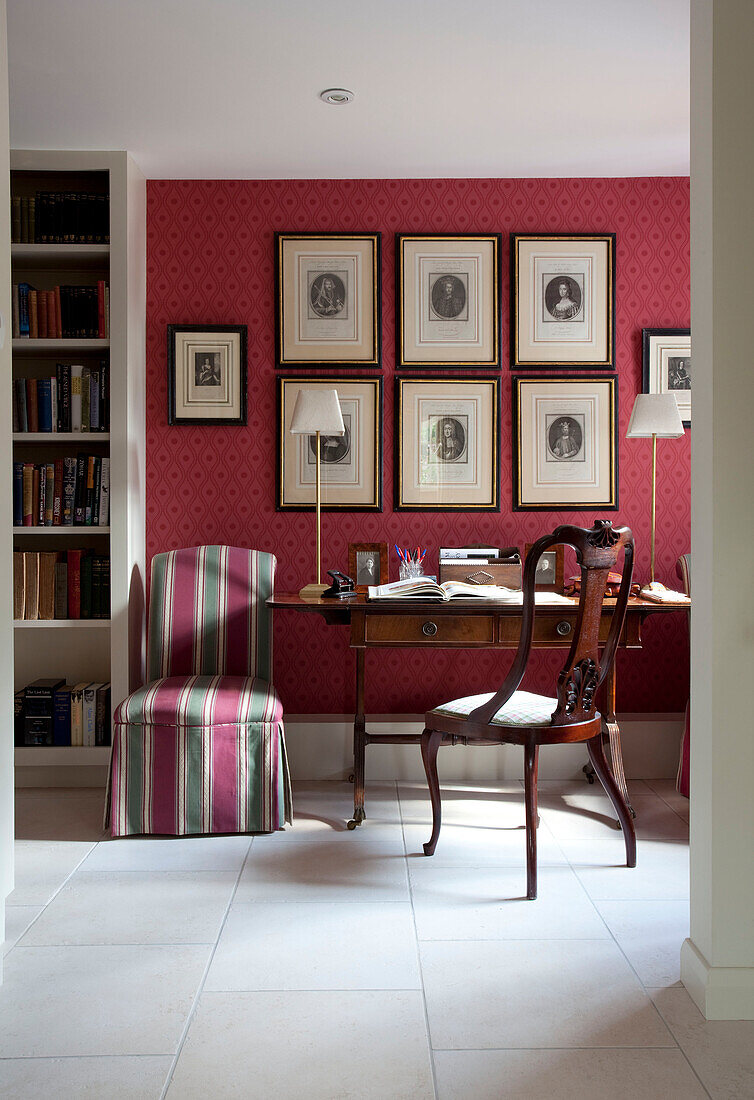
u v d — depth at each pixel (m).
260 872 3.05
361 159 3.89
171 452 4.15
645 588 3.80
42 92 3.26
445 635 3.47
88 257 3.93
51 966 2.41
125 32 2.84
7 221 2.39
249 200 4.12
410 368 4.15
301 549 4.17
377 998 2.24
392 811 3.69
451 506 4.15
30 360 4.13
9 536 2.42
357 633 3.45
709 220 2.17
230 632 3.81
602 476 4.16
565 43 2.93
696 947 2.28
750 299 2.15
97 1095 1.87
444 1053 2.02
